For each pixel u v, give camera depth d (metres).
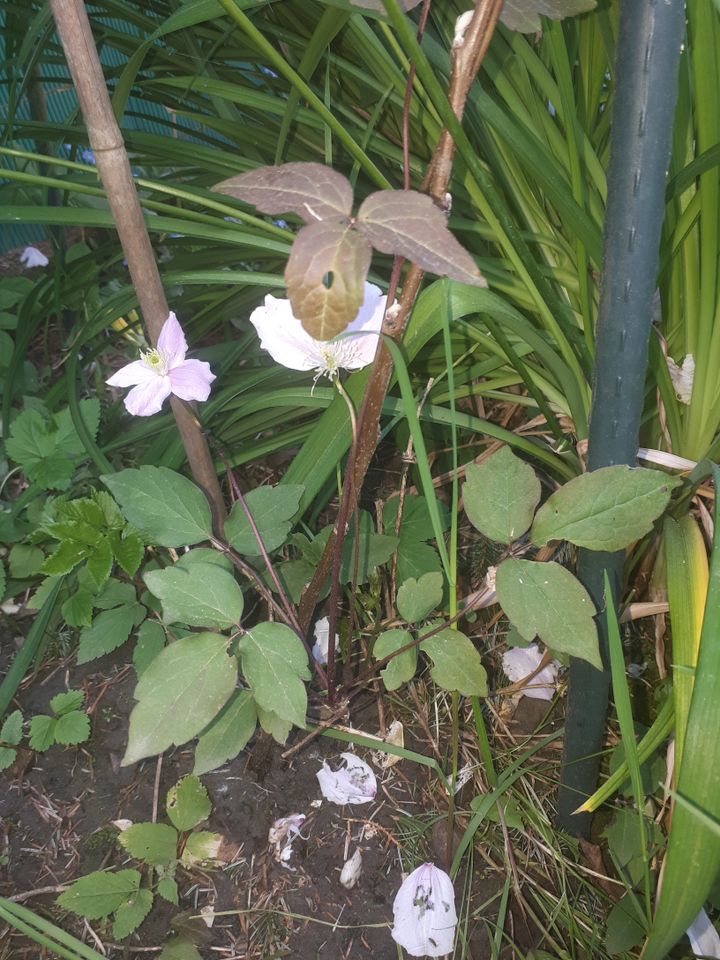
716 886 0.40
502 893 0.41
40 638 0.49
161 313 0.38
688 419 0.47
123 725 0.49
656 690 0.49
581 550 0.36
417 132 0.57
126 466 0.62
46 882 0.42
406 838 0.44
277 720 0.35
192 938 0.40
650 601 0.52
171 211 0.43
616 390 0.31
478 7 0.24
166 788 0.46
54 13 0.30
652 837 0.43
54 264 0.67
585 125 0.48
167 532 0.37
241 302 0.66
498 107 0.42
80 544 0.45
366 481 0.62
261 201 0.22
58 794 0.46
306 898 0.42
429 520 0.53
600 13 0.41
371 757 0.47
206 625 0.33
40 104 0.75
